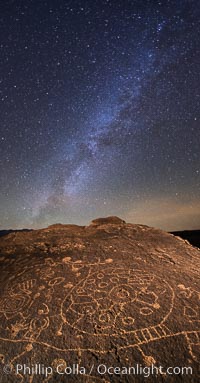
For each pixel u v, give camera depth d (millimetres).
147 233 3344
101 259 2672
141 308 1986
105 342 1738
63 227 3830
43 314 2010
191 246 2988
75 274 2449
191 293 2109
